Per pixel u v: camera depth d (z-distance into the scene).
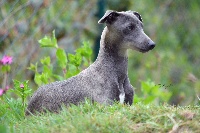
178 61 23.06
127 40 13.91
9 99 14.74
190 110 11.95
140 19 14.52
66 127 11.38
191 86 22.00
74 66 15.45
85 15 21.44
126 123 11.45
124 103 13.88
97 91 13.48
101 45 14.02
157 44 23.38
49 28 20.20
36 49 19.66
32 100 13.94
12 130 11.52
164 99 16.67
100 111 12.34
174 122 11.41
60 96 13.65
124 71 13.90
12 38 19.58
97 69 13.73
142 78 22.25
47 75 15.52
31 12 19.94
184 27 24.38
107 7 23.80
